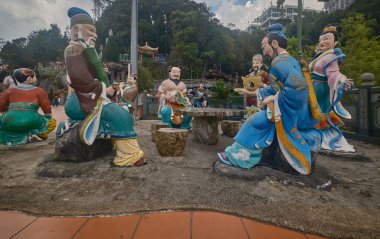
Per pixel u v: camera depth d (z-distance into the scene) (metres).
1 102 5.96
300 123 3.59
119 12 59.03
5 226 2.39
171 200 2.89
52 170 3.74
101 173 3.67
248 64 55.62
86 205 2.76
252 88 6.71
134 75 8.46
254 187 3.21
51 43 66.56
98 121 3.84
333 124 5.45
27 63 61.06
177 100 6.50
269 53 3.71
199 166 4.05
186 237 2.20
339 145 5.36
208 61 54.53
